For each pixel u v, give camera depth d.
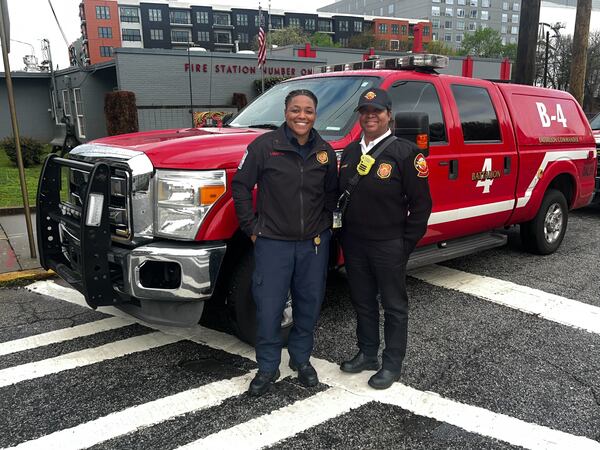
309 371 3.34
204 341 3.99
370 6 166.62
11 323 4.38
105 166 3.23
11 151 15.38
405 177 2.96
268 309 3.09
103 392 3.29
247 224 3.02
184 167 3.25
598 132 9.20
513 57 94.00
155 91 20.14
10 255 6.04
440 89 4.73
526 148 5.56
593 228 8.00
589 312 4.58
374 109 2.91
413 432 2.88
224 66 21.48
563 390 3.32
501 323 4.35
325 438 2.83
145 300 3.44
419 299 4.89
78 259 3.64
